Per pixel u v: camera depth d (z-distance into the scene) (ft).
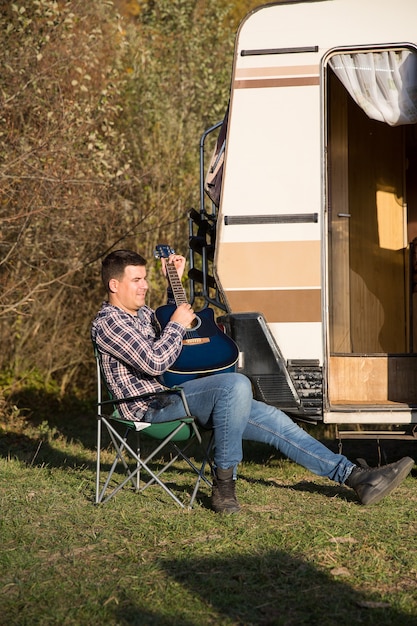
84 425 26.61
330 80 20.10
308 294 15.96
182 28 34.91
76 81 24.35
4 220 23.57
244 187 16.16
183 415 13.79
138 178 27.91
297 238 15.99
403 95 16.38
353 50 16.15
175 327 13.98
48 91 25.25
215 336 14.65
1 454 19.66
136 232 30.25
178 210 31.27
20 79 24.26
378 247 20.68
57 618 9.38
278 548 11.68
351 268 20.42
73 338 30.94
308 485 15.89
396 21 16.07
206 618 9.39
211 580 10.41
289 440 14.14
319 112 16.07
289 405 16.01
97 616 9.45
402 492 15.26
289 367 15.98
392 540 12.04
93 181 24.04
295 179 16.06
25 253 26.73
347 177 20.43
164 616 9.42
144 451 20.54
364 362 18.44
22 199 24.70
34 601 9.94
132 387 14.23
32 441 21.95
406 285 20.72
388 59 16.39
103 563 11.20
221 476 13.52
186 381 14.06
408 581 10.49
